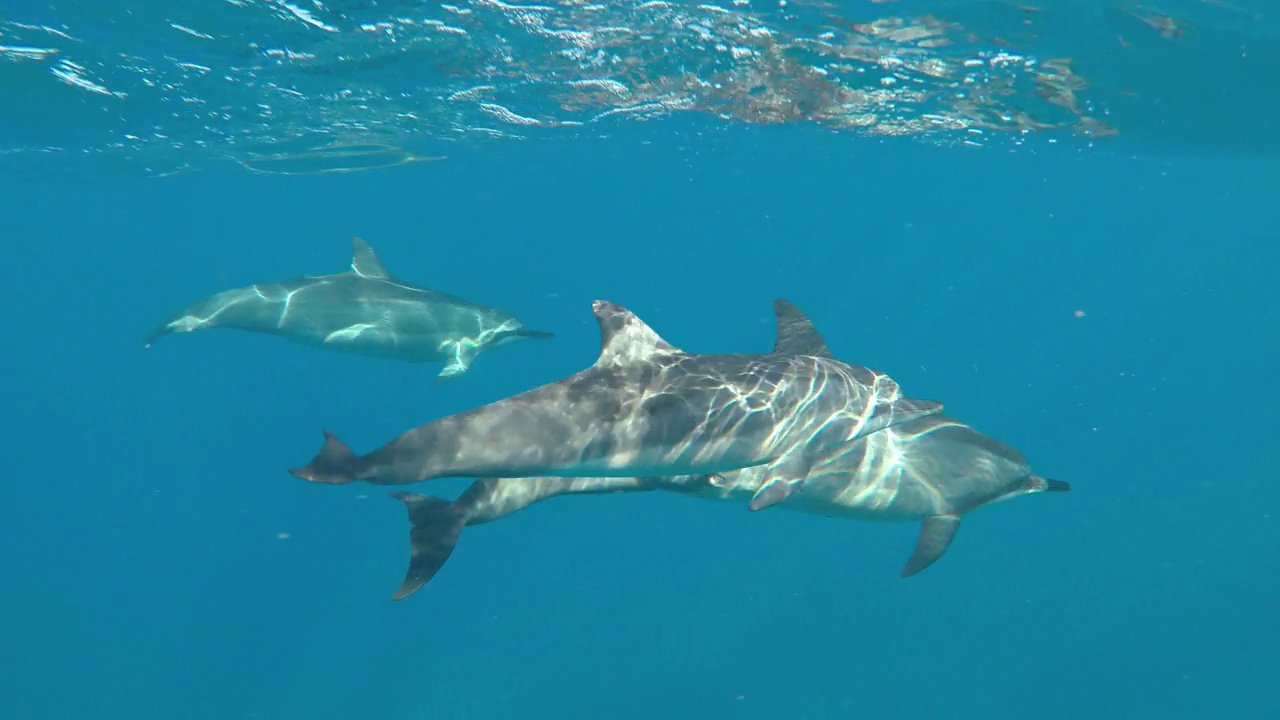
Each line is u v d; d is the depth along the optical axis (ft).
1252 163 93.76
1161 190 135.44
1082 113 60.70
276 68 48.47
